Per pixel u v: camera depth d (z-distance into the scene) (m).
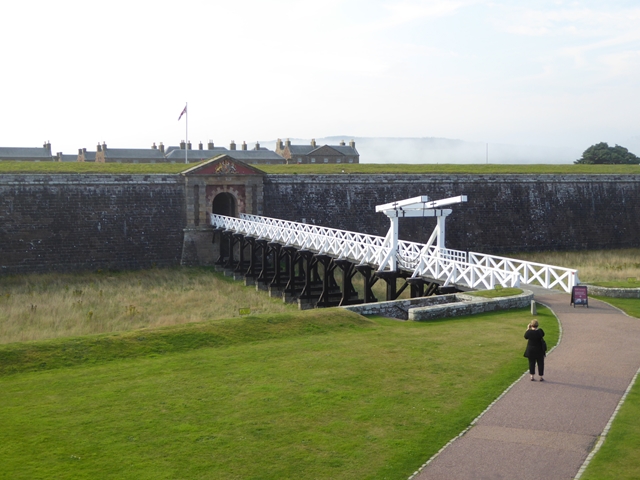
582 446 10.38
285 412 12.14
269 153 94.94
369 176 50.38
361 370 14.57
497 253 52.25
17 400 12.97
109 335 16.91
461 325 18.81
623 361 14.84
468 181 52.50
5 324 27.11
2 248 40.72
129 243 44.41
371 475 9.67
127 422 11.79
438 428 11.25
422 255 25.55
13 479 9.64
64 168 47.25
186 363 15.36
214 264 46.06
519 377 13.84
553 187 54.69
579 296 21.23
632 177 57.16
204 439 11.02
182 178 46.28
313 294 33.97
